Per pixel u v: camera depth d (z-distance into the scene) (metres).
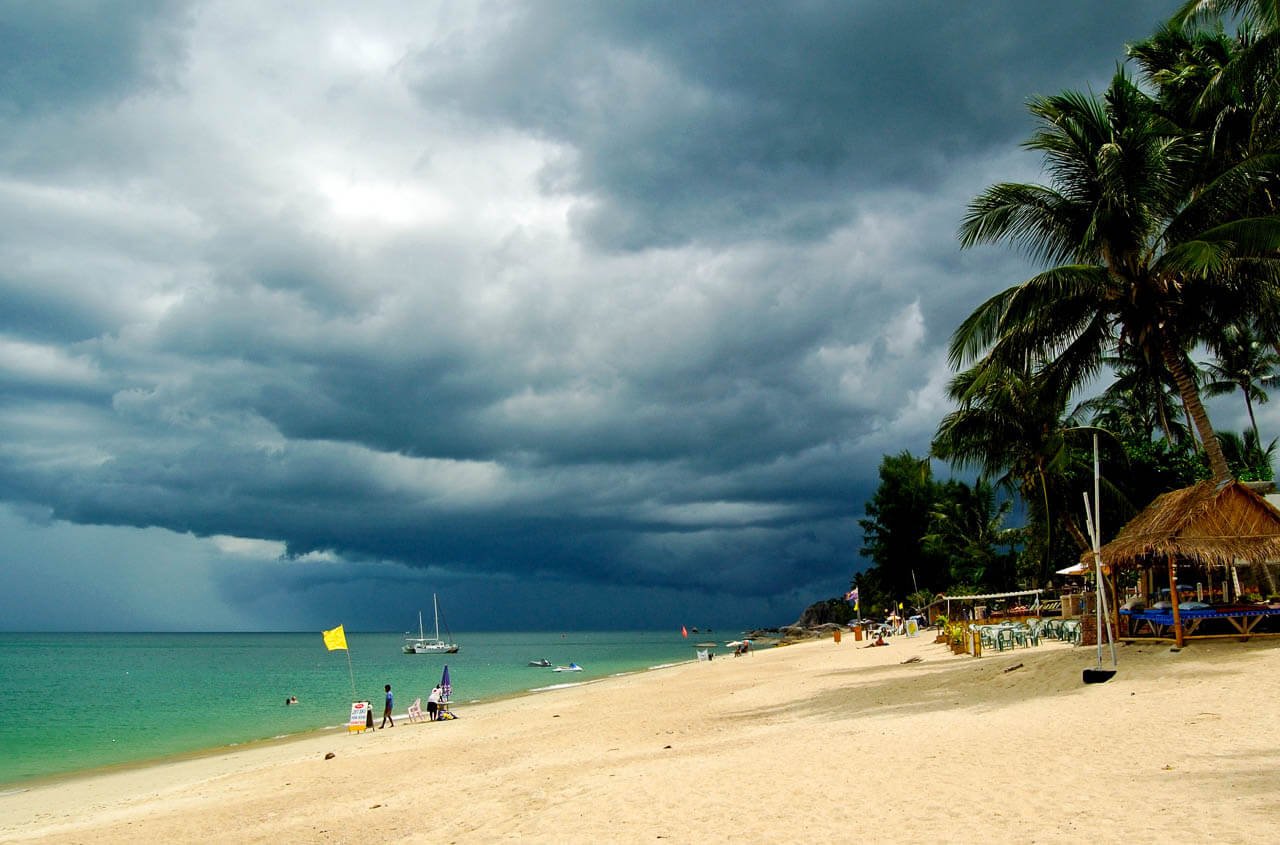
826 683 29.25
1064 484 36.62
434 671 85.06
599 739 21.73
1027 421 35.59
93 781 25.70
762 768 13.58
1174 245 22.52
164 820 16.80
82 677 81.31
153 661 120.50
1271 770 9.83
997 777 11.06
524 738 23.83
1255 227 19.67
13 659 127.12
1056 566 49.69
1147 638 21.45
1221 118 24.12
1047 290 21.97
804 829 9.62
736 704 26.52
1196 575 27.53
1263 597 22.89
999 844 8.19
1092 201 22.72
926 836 8.74
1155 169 21.69
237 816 16.55
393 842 12.04
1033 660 23.39
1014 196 23.09
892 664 34.09
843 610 120.31
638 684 44.69
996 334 22.94
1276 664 16.91
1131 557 20.98
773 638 162.12
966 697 19.92
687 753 16.70
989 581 62.69
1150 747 11.78
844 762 13.29
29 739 36.97
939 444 38.69
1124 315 23.16
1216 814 8.31
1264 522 19.78
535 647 165.50
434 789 16.86
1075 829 8.38
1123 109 22.52
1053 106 22.80
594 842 10.23
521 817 12.45
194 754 30.94
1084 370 25.39
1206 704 14.28
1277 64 20.52
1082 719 14.59
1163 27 28.66
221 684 69.88
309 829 14.41
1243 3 20.36
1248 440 41.59
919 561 79.31
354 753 24.88
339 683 69.69
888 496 80.50
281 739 33.75
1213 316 24.08
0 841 16.27
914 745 14.13
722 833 9.92
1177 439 37.56
